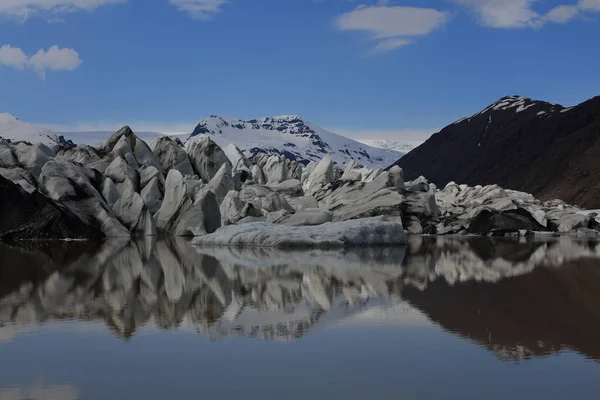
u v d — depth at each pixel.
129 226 53.50
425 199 63.88
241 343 13.62
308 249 40.56
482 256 35.97
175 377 11.17
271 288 22.16
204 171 73.62
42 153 53.16
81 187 50.62
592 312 17.30
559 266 30.28
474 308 17.89
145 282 23.83
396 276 25.84
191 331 14.80
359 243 42.59
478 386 10.73
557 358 12.47
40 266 29.55
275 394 10.31
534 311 17.48
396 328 15.16
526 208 66.00
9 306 18.20
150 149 69.88
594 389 10.60
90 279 24.72
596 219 70.38
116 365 11.93
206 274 26.42
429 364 12.00
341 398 10.13
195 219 53.34
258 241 42.06
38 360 12.27
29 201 48.00
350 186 67.25
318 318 16.38
